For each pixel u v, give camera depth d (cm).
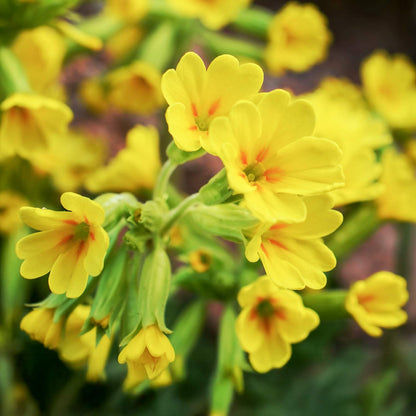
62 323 19
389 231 37
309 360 29
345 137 23
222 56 17
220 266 22
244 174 17
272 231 18
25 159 26
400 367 34
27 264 18
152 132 23
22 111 24
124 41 33
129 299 19
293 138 17
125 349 18
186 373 30
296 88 41
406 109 30
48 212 17
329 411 30
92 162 29
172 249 22
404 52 44
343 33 44
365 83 30
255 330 20
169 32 30
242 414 30
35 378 25
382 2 45
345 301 21
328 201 18
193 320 23
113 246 19
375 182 24
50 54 26
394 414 31
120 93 30
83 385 28
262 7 44
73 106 36
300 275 18
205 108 18
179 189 34
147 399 29
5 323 25
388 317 21
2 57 24
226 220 18
